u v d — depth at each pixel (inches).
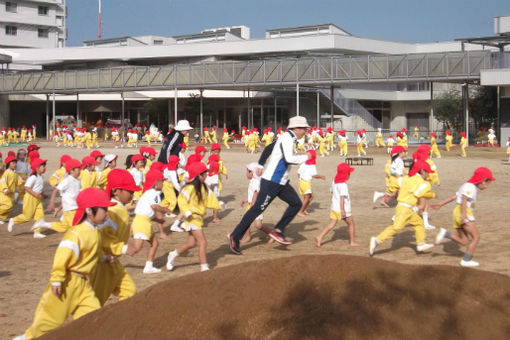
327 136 1565.0
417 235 317.4
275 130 2262.6
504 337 105.6
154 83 1931.6
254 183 400.8
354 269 123.5
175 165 451.2
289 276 124.0
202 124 2111.2
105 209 165.8
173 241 384.2
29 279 278.1
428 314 110.3
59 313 162.4
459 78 1515.7
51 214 508.4
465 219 285.3
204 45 2336.4
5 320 212.8
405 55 1561.3
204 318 118.1
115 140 2027.6
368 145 1902.1
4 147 1806.1
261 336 109.4
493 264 288.0
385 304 112.4
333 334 106.3
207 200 296.4
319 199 605.0
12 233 420.5
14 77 2245.3
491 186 682.8
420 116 2340.1
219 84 1811.0
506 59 1469.0
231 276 129.6
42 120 2704.2
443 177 786.8
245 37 3070.9
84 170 427.2
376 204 557.6
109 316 129.0
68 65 2642.7
